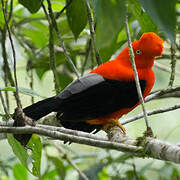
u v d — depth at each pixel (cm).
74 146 1274
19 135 714
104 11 375
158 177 1124
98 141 579
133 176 1062
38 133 625
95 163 1162
